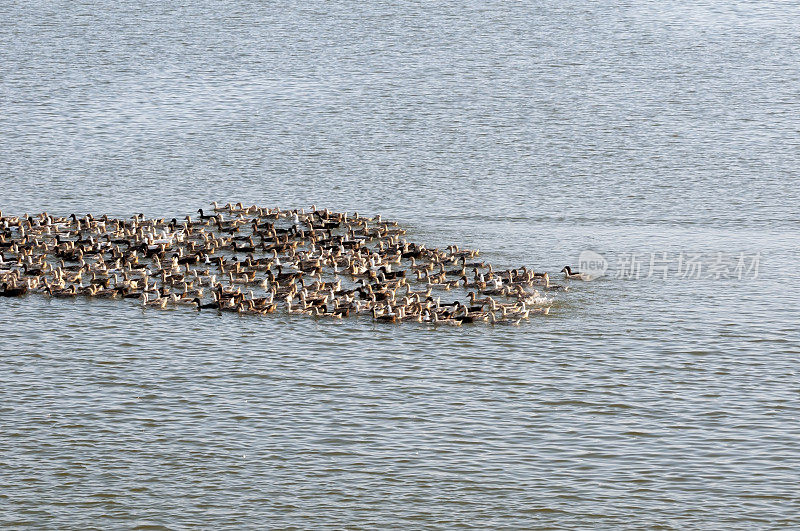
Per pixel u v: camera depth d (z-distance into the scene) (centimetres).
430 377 7906
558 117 16525
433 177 13975
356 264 10362
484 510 6109
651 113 16612
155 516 6075
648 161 14488
